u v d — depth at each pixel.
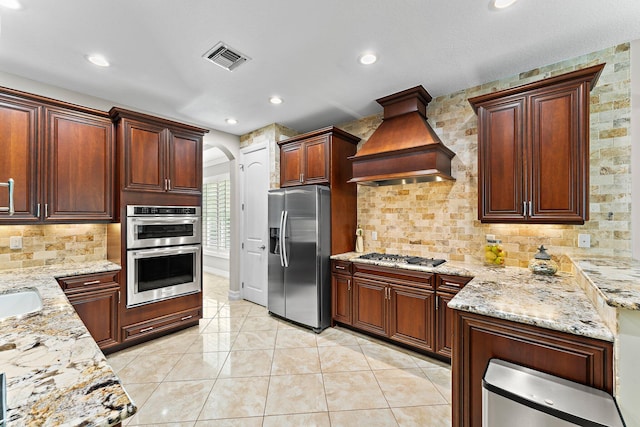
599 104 2.20
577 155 2.02
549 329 1.28
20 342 1.01
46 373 0.81
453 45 2.14
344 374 2.34
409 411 1.91
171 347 2.80
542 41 2.09
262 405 1.96
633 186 2.08
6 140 2.31
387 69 2.50
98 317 2.58
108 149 2.83
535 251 2.49
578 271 1.80
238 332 3.17
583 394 1.14
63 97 2.77
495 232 2.70
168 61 2.34
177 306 3.13
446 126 2.99
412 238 3.22
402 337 2.73
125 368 2.42
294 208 3.38
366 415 1.86
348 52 2.23
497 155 2.33
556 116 2.09
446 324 2.47
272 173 3.94
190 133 3.29
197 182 3.34
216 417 1.84
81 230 2.93
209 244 6.43
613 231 2.15
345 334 3.13
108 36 2.00
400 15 1.82
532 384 1.20
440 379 2.28
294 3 1.72
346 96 3.04
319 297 3.17
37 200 2.44
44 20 1.83
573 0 1.68
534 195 2.17
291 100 3.14
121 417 0.64
